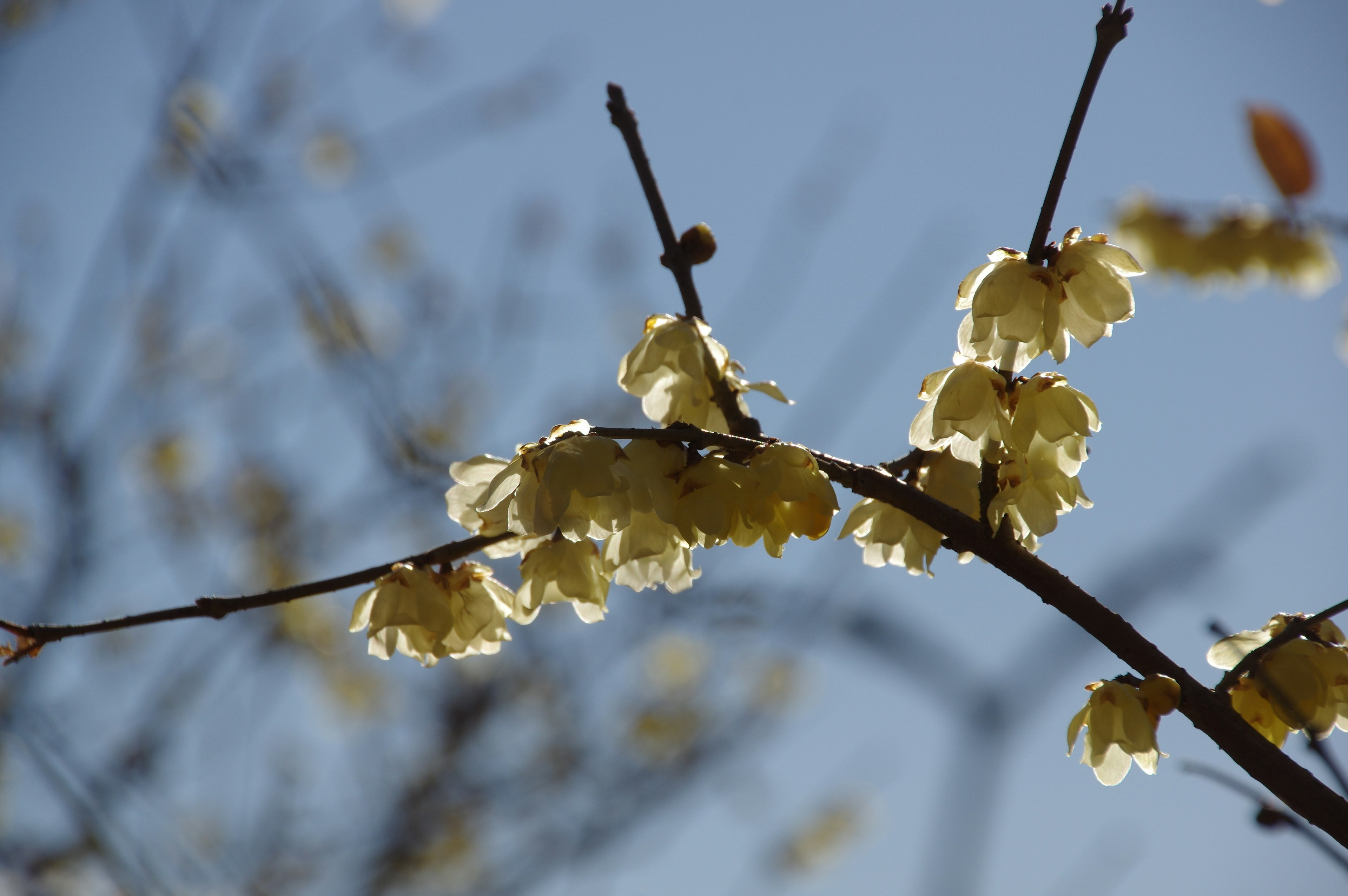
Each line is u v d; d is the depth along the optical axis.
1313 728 1.08
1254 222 1.48
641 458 1.08
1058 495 1.08
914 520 1.11
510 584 1.40
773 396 1.11
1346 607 1.07
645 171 1.12
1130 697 1.07
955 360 1.09
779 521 1.08
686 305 1.12
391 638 1.11
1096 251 1.08
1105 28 1.07
